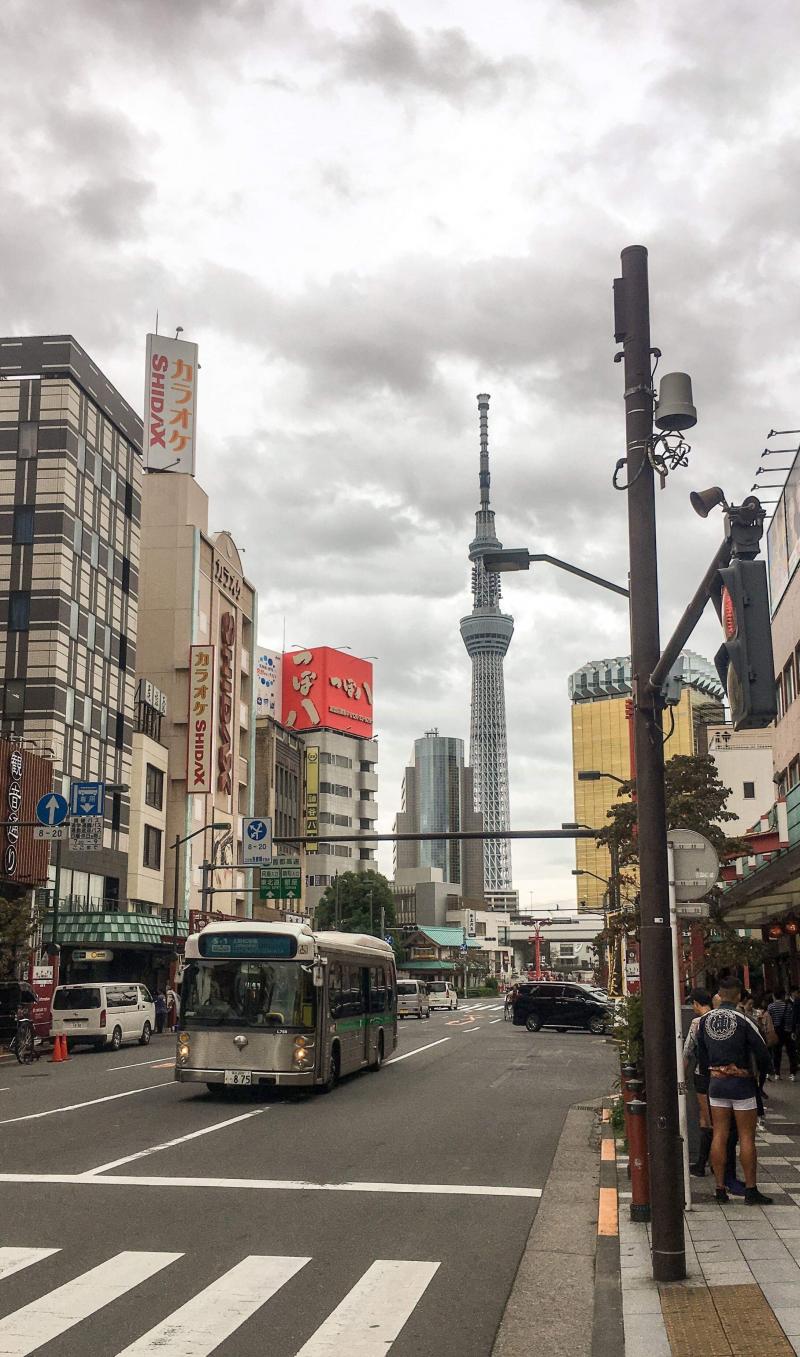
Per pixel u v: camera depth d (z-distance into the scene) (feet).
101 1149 47.60
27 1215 34.35
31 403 172.14
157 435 233.35
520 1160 46.32
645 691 29.48
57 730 163.53
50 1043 116.57
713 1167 35.24
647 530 30.66
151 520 230.27
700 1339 21.63
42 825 113.39
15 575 167.22
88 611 176.96
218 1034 66.44
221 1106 64.34
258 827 168.04
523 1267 29.14
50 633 165.07
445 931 485.15
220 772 239.30
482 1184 40.73
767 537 121.08
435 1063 99.25
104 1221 33.53
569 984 160.45
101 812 122.42
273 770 309.01
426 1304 25.50
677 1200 26.53
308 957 67.87
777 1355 20.45
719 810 104.73
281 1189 38.99
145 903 196.85
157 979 185.26
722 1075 35.27
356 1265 28.81
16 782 132.05
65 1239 31.24
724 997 36.19
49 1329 23.25
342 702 435.53
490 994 450.71
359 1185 40.04
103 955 165.68
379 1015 90.02
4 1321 23.77
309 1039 66.85
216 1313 24.48
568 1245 31.71
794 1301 23.98
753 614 21.22
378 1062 89.45
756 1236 30.12
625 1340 21.77
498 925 566.77
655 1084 27.17
